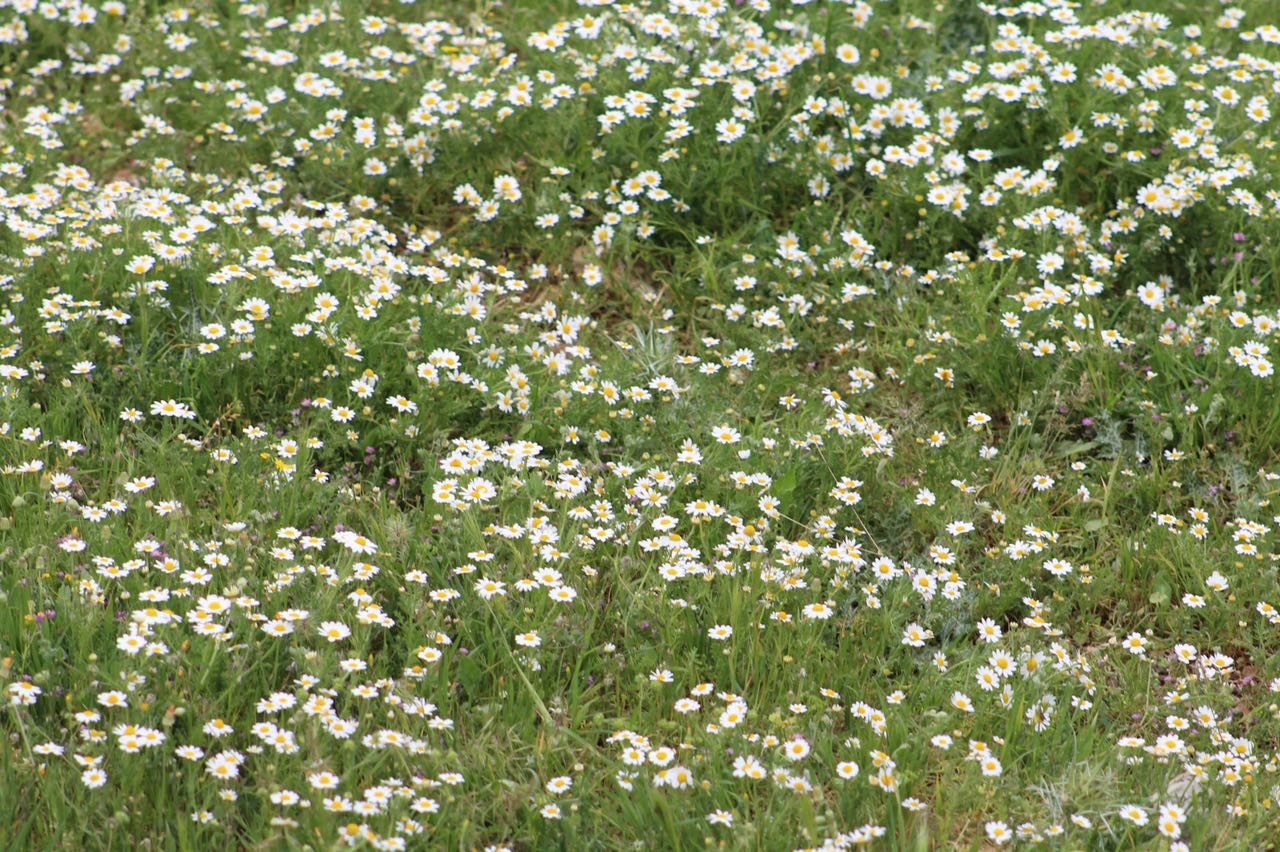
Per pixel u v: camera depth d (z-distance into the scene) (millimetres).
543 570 6051
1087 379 7598
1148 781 5566
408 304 7746
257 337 7316
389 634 5961
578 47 10055
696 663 5996
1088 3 10359
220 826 4914
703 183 9117
